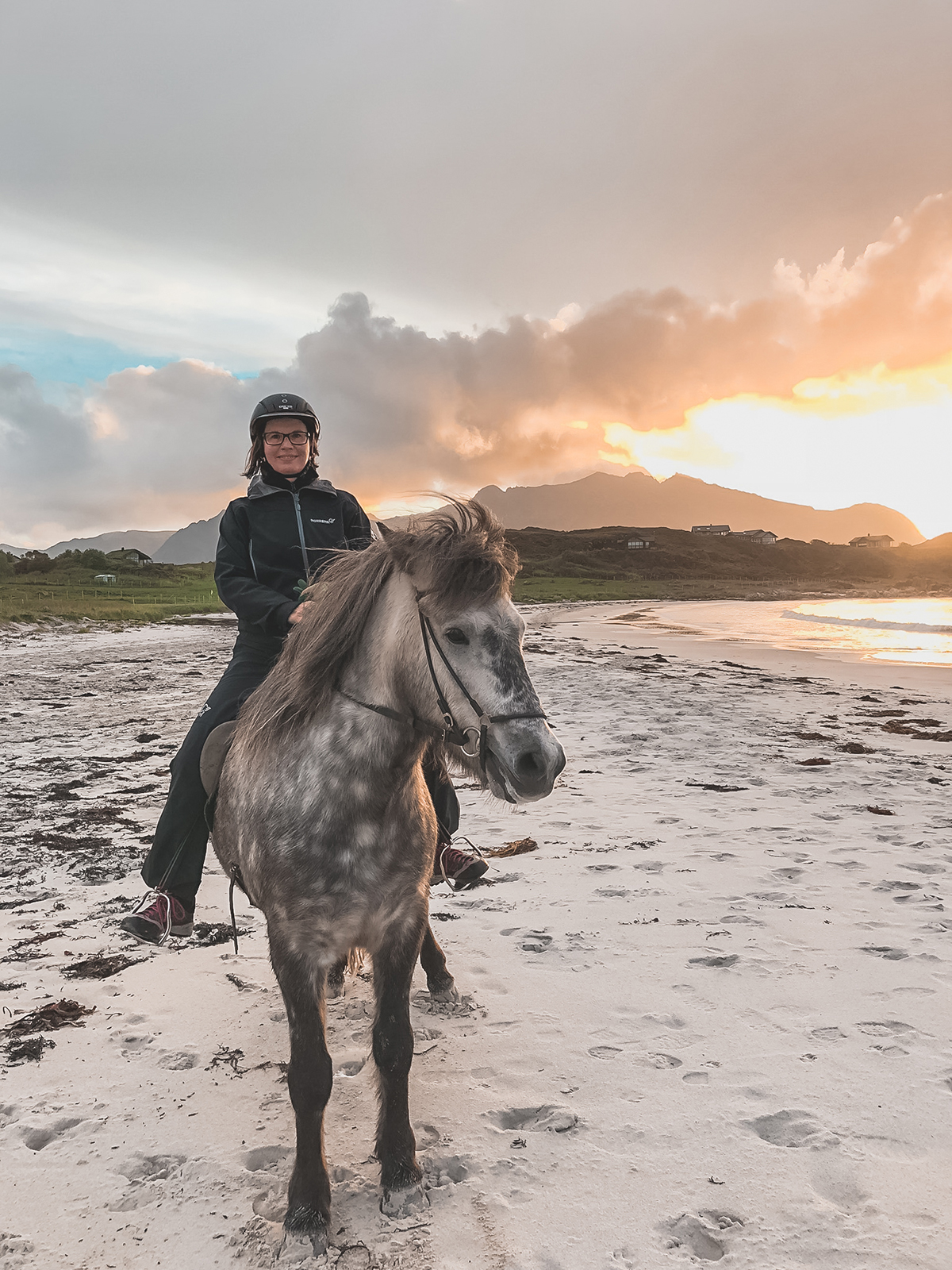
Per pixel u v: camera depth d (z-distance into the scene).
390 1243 2.53
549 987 4.19
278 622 3.45
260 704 3.06
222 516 3.96
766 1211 2.62
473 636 2.51
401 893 2.79
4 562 86.56
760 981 4.20
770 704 14.83
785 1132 3.02
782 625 44.44
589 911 5.19
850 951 4.55
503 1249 2.49
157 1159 2.94
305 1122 2.61
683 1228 2.56
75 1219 2.64
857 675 19.77
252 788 2.90
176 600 59.41
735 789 8.48
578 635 37.22
